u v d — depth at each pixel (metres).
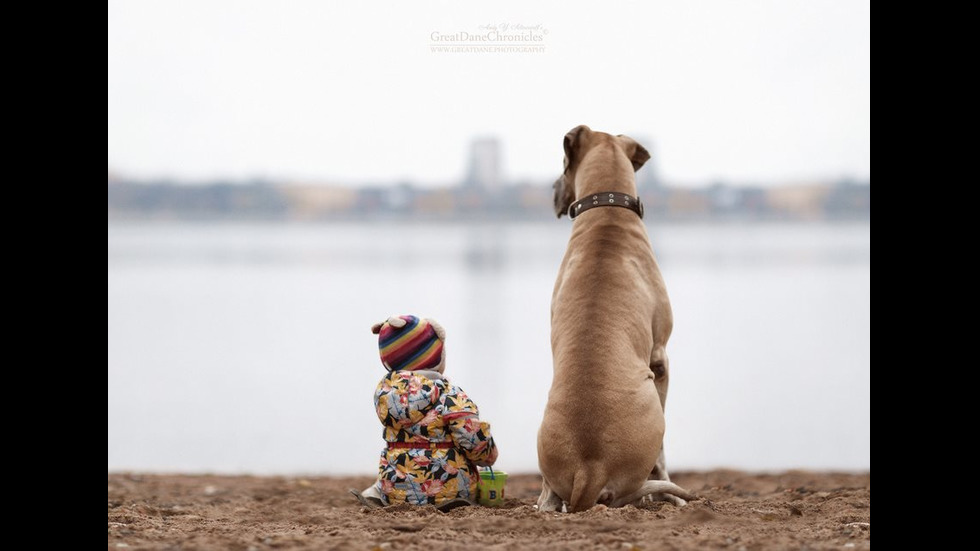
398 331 6.05
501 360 20.14
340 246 93.31
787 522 5.76
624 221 6.71
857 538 5.07
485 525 5.23
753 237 112.62
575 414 5.78
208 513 6.77
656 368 6.53
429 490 5.99
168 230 155.25
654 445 5.88
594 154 7.06
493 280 44.94
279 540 4.92
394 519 5.57
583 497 5.70
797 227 153.38
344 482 9.70
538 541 4.86
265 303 35.88
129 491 8.58
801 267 56.09
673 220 163.50
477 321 27.77
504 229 159.38
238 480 9.66
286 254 76.75
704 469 10.88
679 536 4.95
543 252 78.50
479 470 6.44
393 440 6.09
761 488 8.70
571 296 6.26
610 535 4.97
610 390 5.81
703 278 47.12
